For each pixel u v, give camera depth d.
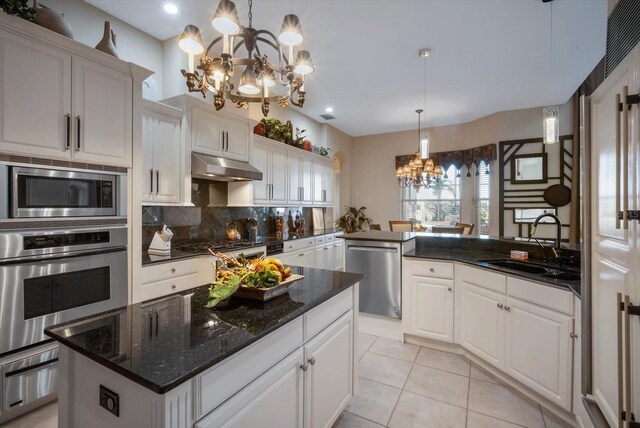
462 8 2.78
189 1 2.71
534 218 5.32
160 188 2.89
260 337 1.14
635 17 1.21
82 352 1.02
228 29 1.60
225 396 1.03
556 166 5.18
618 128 1.10
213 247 3.35
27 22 1.83
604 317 1.32
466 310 2.66
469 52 3.54
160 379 0.84
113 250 2.30
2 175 1.78
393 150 7.04
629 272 1.08
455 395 2.19
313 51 3.52
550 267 2.42
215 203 3.94
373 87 4.54
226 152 3.54
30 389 1.93
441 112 5.64
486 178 5.88
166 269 2.72
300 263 4.58
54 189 2.00
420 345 2.97
